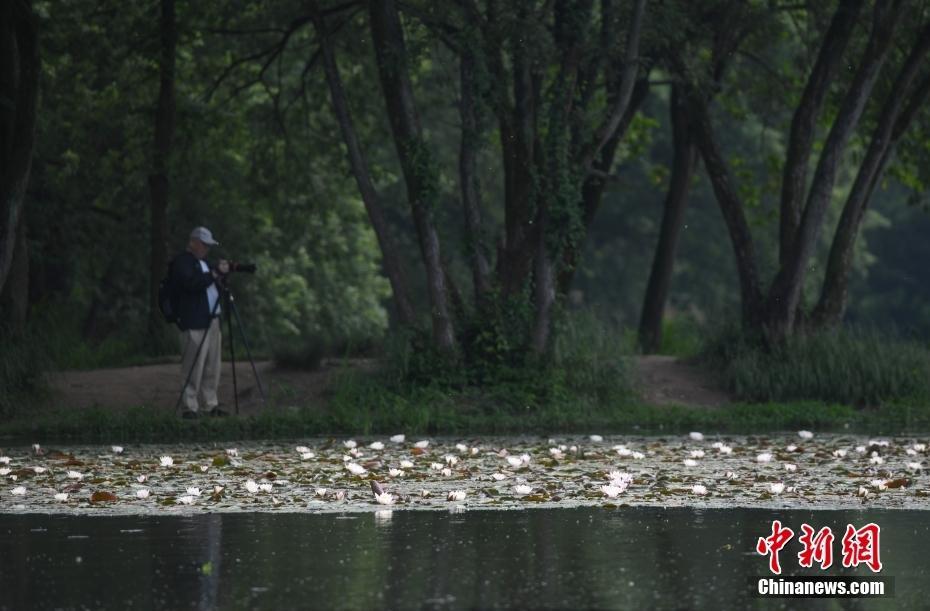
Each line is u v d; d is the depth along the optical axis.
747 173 63.44
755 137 99.62
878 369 45.09
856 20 47.25
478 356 42.84
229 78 60.91
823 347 45.81
